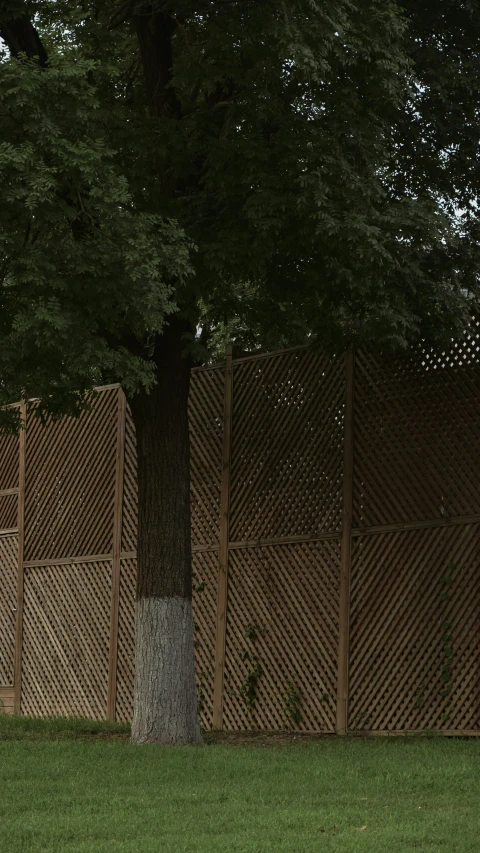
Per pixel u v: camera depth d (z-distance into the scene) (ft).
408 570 35.78
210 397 42.32
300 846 18.88
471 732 33.40
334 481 38.06
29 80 27.17
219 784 25.18
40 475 48.62
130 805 22.97
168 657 34.45
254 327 36.06
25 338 27.84
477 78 34.91
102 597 45.01
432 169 35.99
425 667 34.96
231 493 41.01
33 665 47.62
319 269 32.63
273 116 31.53
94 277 27.89
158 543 34.96
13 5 31.24
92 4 32.76
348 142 31.55
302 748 31.99
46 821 21.35
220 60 31.09
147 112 35.17
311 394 39.11
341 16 29.84
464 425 34.83
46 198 26.68
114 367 29.40
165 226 29.27
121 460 44.98
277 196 30.50
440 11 35.32
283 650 38.75
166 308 28.53
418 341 35.63
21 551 48.75
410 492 36.01
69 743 33.53
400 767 26.81
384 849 18.56
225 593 40.50
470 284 35.76
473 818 20.95
